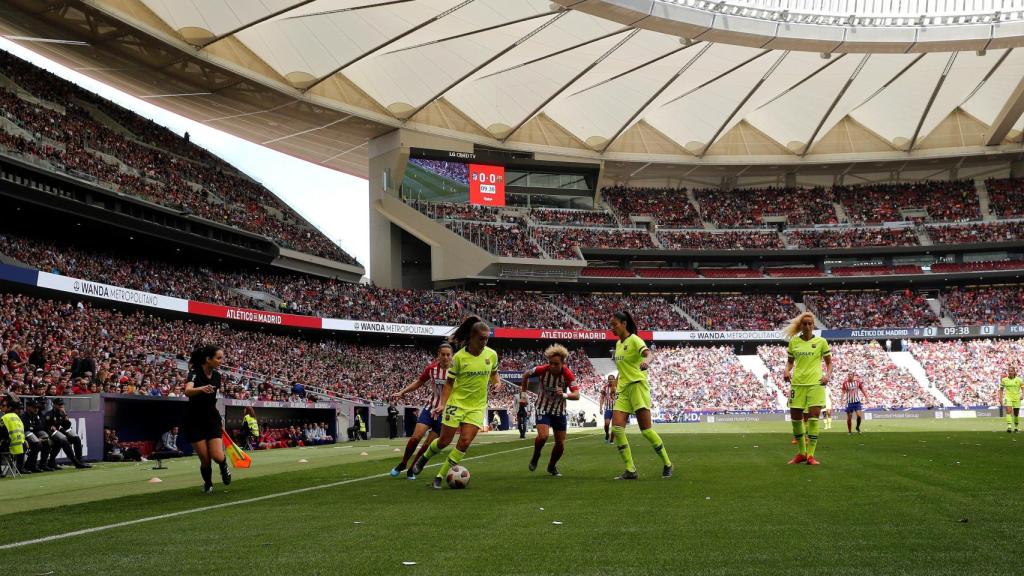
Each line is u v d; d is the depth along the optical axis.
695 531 7.05
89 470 20.47
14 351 29.16
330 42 53.03
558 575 5.39
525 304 69.75
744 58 59.03
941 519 7.52
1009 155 76.88
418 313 63.50
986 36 53.69
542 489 10.90
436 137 67.62
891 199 80.75
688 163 75.12
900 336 71.88
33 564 6.21
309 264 61.75
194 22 48.31
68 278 39.03
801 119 70.94
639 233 75.44
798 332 14.80
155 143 57.72
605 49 57.00
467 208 70.94
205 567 5.93
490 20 51.31
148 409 29.72
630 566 5.64
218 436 11.99
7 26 48.44
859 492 9.73
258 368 46.84
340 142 71.00
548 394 13.45
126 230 46.53
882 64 61.66
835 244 76.94
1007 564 5.54
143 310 46.66
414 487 11.76
